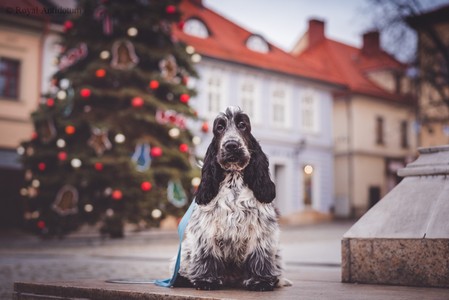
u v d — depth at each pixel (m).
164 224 24.12
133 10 18.00
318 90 36.62
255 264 4.05
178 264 4.29
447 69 23.53
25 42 24.72
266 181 4.08
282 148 34.00
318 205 36.03
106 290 4.25
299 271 7.84
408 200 4.74
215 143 4.12
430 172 4.79
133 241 17.25
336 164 38.59
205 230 4.06
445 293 3.98
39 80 25.05
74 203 16.42
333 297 3.75
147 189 15.97
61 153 16.53
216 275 4.10
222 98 31.17
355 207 37.75
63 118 17.28
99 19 18.06
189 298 3.79
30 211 17.58
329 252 12.99
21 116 24.53
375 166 39.34
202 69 30.16
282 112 34.53
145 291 4.05
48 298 4.61
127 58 17.34
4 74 24.31
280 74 33.81
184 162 17.53
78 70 18.31
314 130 36.25
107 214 16.36
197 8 35.00
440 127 32.00
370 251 4.64
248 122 4.15
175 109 17.92
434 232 4.38
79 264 10.46
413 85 25.53
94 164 15.98
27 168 17.70
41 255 12.99
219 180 4.05
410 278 4.44
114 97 17.39
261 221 4.04
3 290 6.83
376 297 3.76
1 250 14.57
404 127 41.62
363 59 42.97
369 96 38.84
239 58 31.56
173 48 18.50
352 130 37.88
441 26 29.98
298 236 20.36
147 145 16.77
